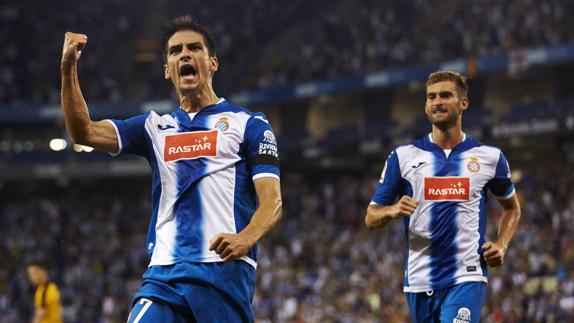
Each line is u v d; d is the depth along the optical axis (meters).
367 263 73.31
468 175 17.70
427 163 17.83
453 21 94.88
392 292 62.81
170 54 12.16
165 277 11.31
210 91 12.26
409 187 17.92
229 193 11.52
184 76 12.04
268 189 11.34
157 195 11.84
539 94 88.25
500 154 17.91
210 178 11.54
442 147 18.00
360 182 95.19
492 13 92.19
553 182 78.06
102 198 107.38
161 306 11.23
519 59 84.25
